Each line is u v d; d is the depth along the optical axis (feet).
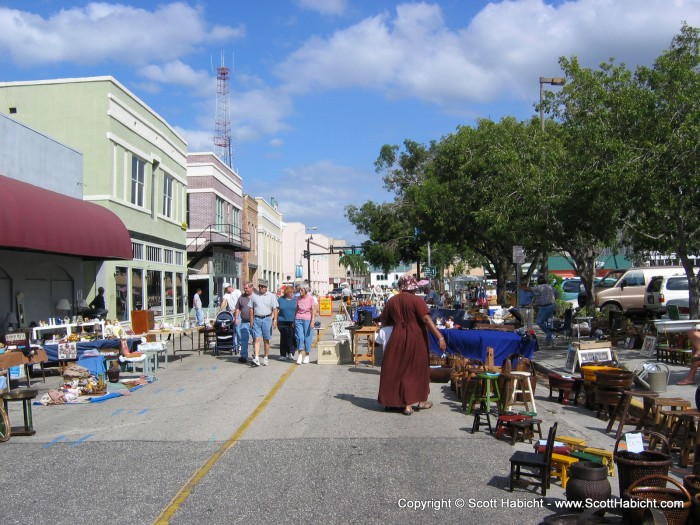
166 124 96.53
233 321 60.44
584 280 71.67
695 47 49.42
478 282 162.61
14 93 74.79
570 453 21.09
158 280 92.27
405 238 155.22
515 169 69.82
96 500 19.67
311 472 22.24
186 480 21.49
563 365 46.39
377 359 53.78
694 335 37.14
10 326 53.78
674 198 45.80
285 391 38.91
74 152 68.74
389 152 153.58
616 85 53.36
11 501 19.71
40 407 35.86
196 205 126.31
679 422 23.75
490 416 31.27
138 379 44.39
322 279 357.00
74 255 61.36
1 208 46.09
